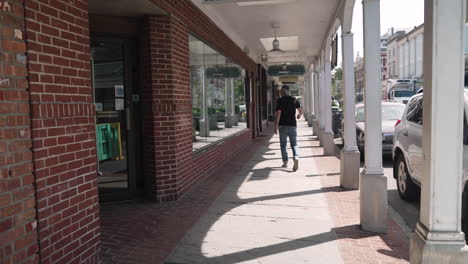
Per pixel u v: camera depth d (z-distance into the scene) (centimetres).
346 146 726
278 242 460
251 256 420
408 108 701
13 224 280
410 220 562
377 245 451
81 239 364
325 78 1181
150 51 611
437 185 296
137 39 632
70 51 353
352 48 723
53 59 329
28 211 296
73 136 353
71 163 349
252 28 1102
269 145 1445
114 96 625
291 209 593
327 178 822
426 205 304
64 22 345
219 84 1012
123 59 628
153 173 630
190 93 728
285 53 1662
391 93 3159
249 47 1466
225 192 700
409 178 648
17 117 287
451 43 293
